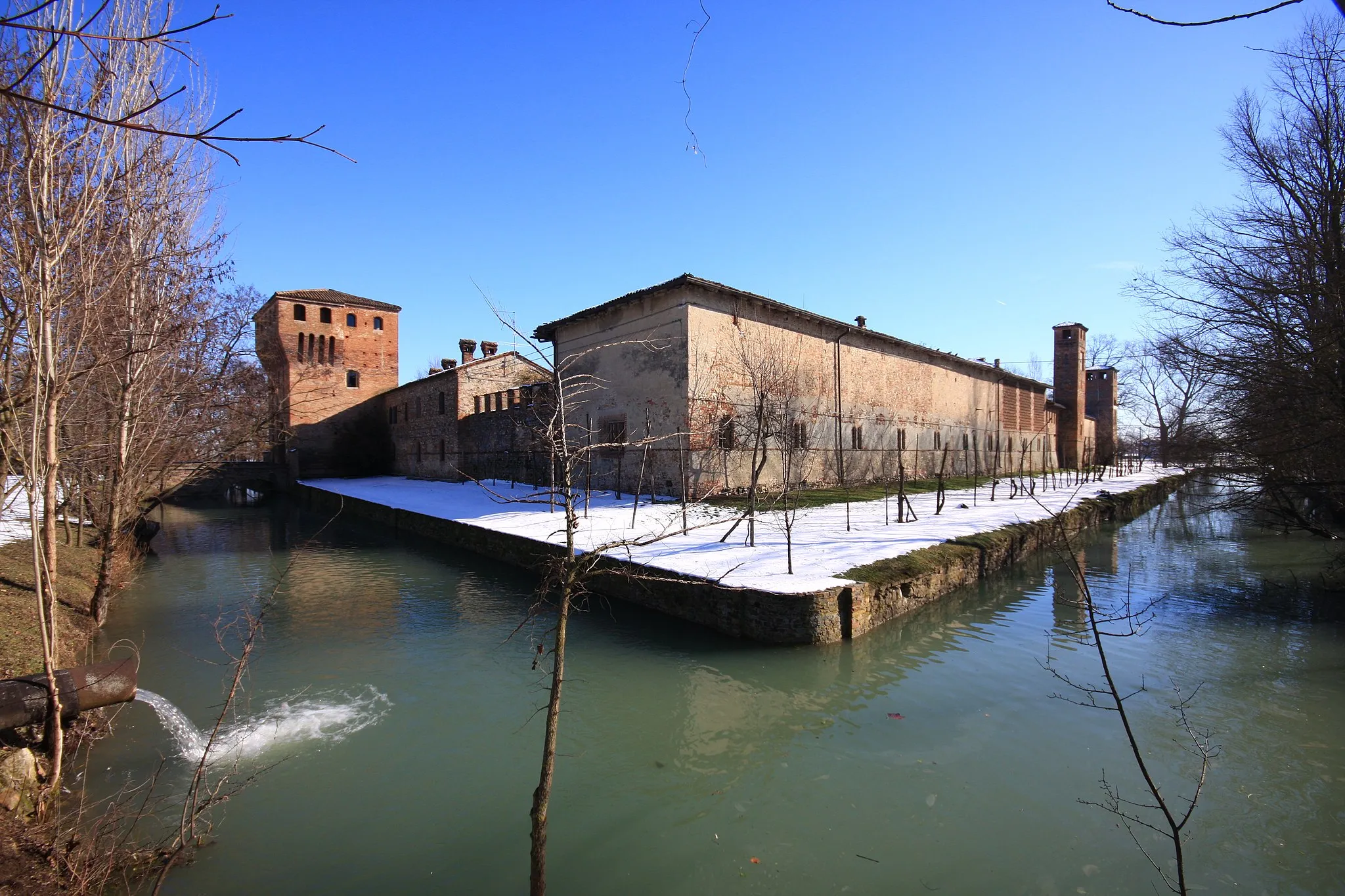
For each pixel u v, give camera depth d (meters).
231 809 5.37
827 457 24.25
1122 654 8.73
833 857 4.70
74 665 7.81
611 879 4.54
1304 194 11.55
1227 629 9.78
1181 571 14.01
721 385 20.25
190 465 11.95
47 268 4.64
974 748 6.25
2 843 3.93
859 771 5.86
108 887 4.30
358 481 36.50
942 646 9.15
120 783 5.69
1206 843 4.74
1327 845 4.71
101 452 9.09
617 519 16.27
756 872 4.57
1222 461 12.73
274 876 4.57
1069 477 35.22
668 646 9.07
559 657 3.73
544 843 3.52
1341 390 10.24
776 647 8.79
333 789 5.69
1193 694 7.36
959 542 13.06
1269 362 10.95
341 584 13.76
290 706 7.43
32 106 4.52
